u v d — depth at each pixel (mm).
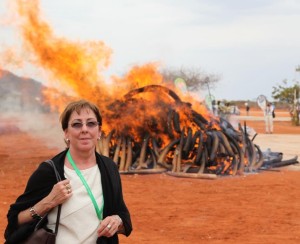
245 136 18484
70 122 3746
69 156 3785
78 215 3652
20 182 14867
